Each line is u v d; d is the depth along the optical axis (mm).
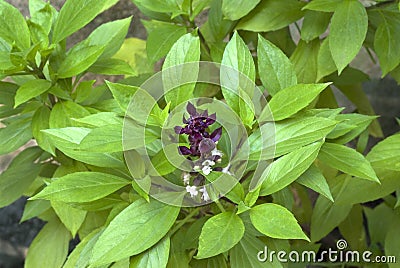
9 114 582
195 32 572
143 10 604
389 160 527
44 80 545
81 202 498
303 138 474
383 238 712
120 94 479
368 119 511
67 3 542
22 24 537
